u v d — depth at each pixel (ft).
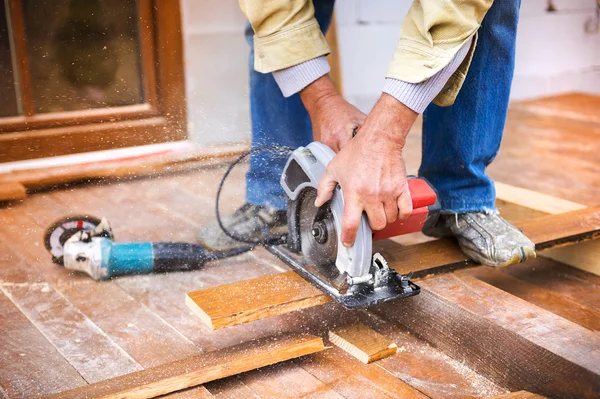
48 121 9.76
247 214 7.04
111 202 8.50
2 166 9.39
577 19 15.65
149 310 5.79
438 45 4.57
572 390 4.33
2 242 7.22
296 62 5.39
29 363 4.91
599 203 8.52
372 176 4.58
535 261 7.07
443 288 5.42
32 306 5.82
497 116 5.81
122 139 10.29
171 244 6.52
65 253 6.26
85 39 10.07
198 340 5.31
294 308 4.93
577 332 4.68
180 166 9.95
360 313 5.83
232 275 6.46
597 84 16.52
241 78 11.24
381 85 13.16
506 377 4.76
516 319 4.86
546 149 11.32
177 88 10.71
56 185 9.11
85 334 5.37
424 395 4.58
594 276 6.66
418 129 12.62
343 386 4.64
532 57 15.35
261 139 7.16
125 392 4.22
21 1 9.51
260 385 4.65
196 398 4.31
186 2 10.55
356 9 12.30
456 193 5.90
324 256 5.24
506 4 5.31
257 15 5.30
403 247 6.10
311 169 5.04
